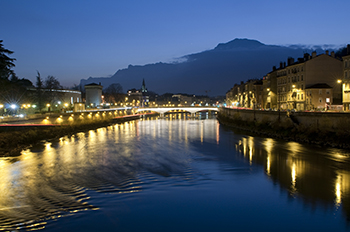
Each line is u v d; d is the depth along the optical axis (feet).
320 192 107.34
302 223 84.89
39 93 412.98
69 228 81.61
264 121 274.77
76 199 101.86
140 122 512.22
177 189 111.96
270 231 81.20
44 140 246.68
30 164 154.61
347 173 129.49
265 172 134.10
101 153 187.21
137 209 93.81
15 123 262.47
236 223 85.25
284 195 105.19
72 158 170.60
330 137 185.57
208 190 111.04
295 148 184.44
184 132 317.01
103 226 82.89
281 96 393.50
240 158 164.76
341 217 87.81
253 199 101.86
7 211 92.17
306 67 321.73
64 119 347.97
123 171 139.03
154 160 163.73
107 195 105.70
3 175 132.57
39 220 86.17
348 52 262.67
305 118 218.18
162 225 83.97
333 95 314.14
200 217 88.74
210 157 169.78
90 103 638.94
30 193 107.86
